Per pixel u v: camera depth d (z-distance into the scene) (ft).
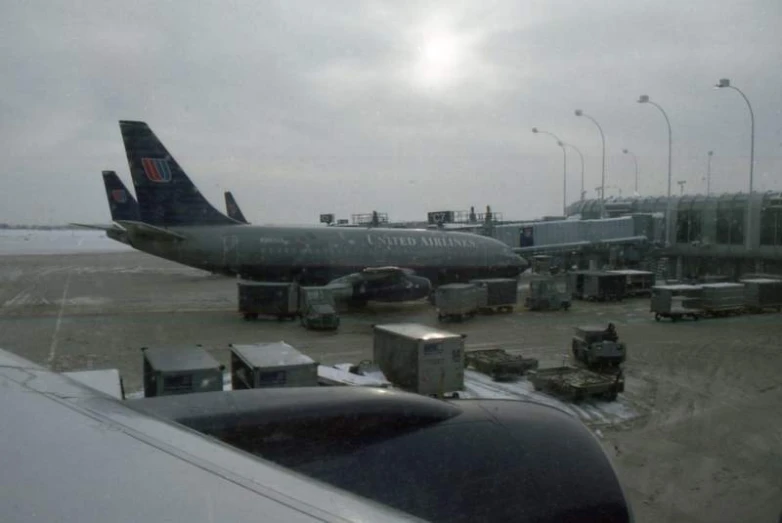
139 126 119.96
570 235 221.87
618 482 15.48
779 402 60.29
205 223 125.49
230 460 7.95
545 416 17.11
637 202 268.00
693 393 63.57
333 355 80.94
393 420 15.07
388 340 63.82
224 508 6.20
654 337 97.91
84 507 5.76
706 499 38.04
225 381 61.67
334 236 132.26
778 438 49.47
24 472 6.46
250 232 126.41
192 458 7.67
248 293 109.29
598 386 59.16
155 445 7.92
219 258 123.65
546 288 128.77
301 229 131.23
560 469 15.17
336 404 14.65
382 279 123.03
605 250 221.66
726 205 197.16
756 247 183.52
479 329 103.76
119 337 91.35
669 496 38.40
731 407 58.59
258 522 5.98
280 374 47.93
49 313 115.85
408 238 139.03
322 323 99.91
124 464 7.02
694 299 117.50
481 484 14.34
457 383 60.85
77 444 7.48
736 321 115.55
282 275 128.16
